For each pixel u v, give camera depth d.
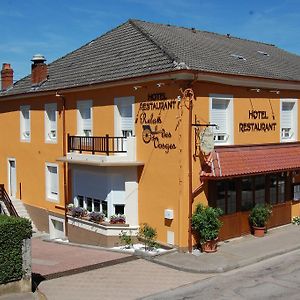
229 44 22.66
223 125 16.88
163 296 11.86
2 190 25.12
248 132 17.61
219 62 17.48
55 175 21.95
